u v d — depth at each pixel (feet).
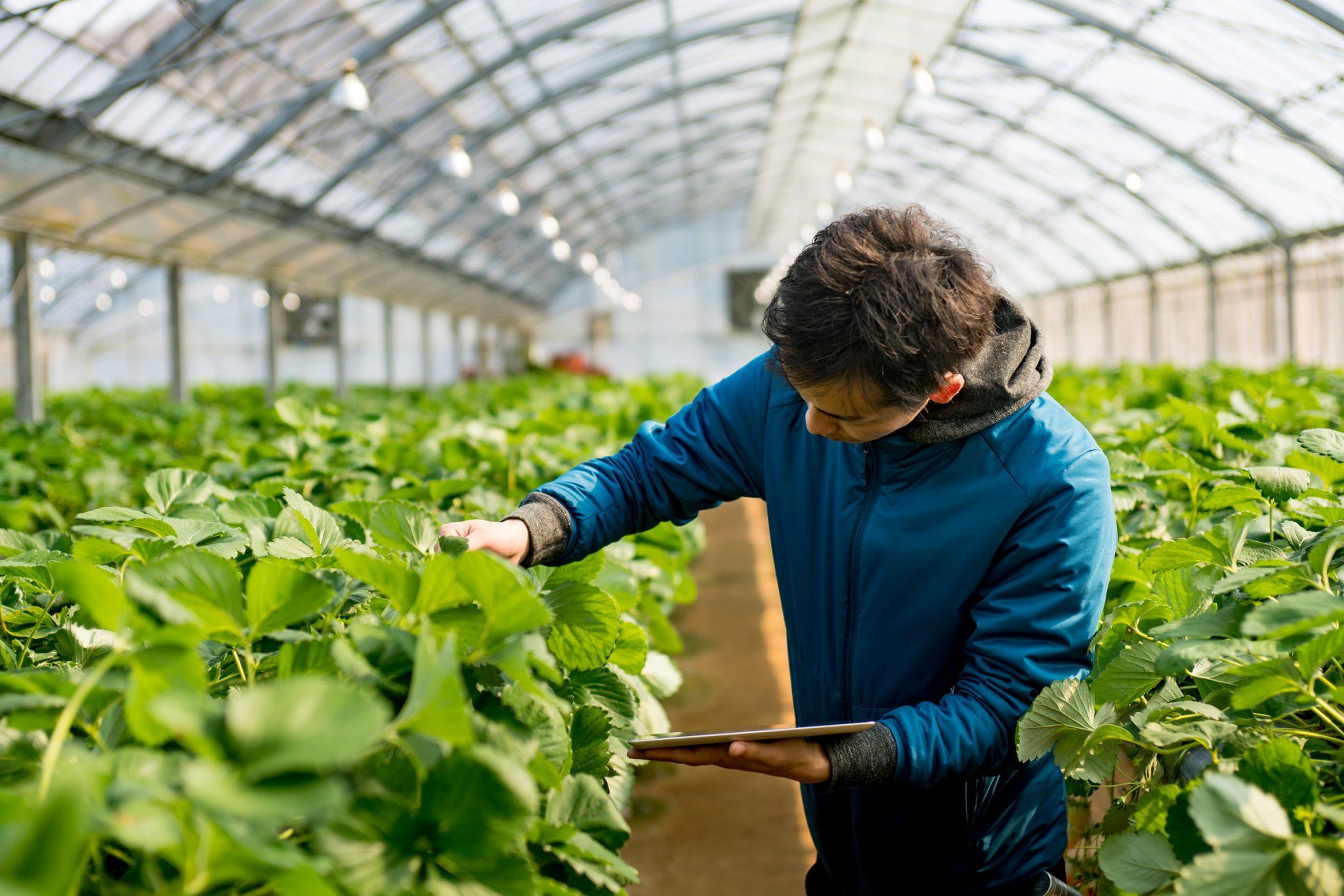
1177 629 4.24
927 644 5.55
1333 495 6.79
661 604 13.58
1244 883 2.98
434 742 3.05
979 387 5.08
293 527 5.87
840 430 5.14
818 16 57.16
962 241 5.09
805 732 4.69
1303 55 46.85
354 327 120.88
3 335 84.28
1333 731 4.30
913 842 5.88
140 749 2.85
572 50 55.11
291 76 44.01
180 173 46.57
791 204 122.52
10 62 33.50
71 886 2.49
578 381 56.75
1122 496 8.91
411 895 2.80
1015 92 67.15
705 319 141.59
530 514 5.89
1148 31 50.62
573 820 3.73
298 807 2.39
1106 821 5.08
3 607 5.38
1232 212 74.23
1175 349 95.50
